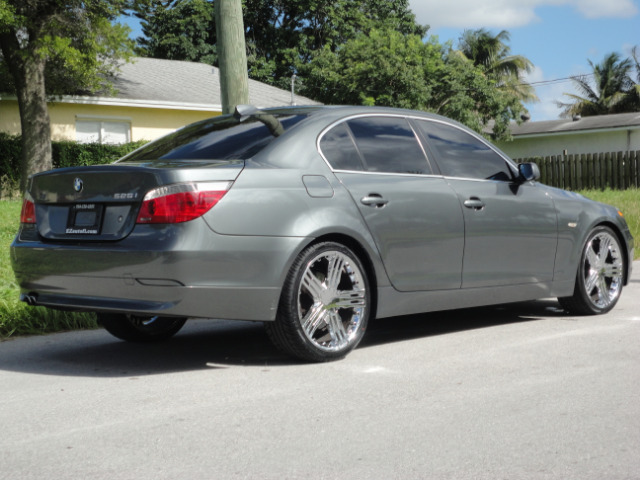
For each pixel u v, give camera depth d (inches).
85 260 166.9
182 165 168.1
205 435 126.1
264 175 170.7
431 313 256.2
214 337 220.4
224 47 296.7
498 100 1306.6
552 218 227.9
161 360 188.1
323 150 184.7
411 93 1232.2
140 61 1077.8
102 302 167.2
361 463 112.1
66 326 233.8
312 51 1553.9
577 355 183.8
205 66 1146.0
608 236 245.9
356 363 179.2
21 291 186.1
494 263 212.8
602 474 106.7
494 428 128.0
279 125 187.3
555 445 119.2
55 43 681.0
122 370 176.9
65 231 174.4
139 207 162.4
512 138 1354.6
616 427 128.0
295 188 173.8
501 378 161.9
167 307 159.3
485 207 210.1
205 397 150.6
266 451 117.7
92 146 820.6
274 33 1596.9
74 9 711.1
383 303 188.9
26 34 741.9
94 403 147.3
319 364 178.5
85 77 768.9
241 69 297.9
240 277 164.1
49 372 175.5
